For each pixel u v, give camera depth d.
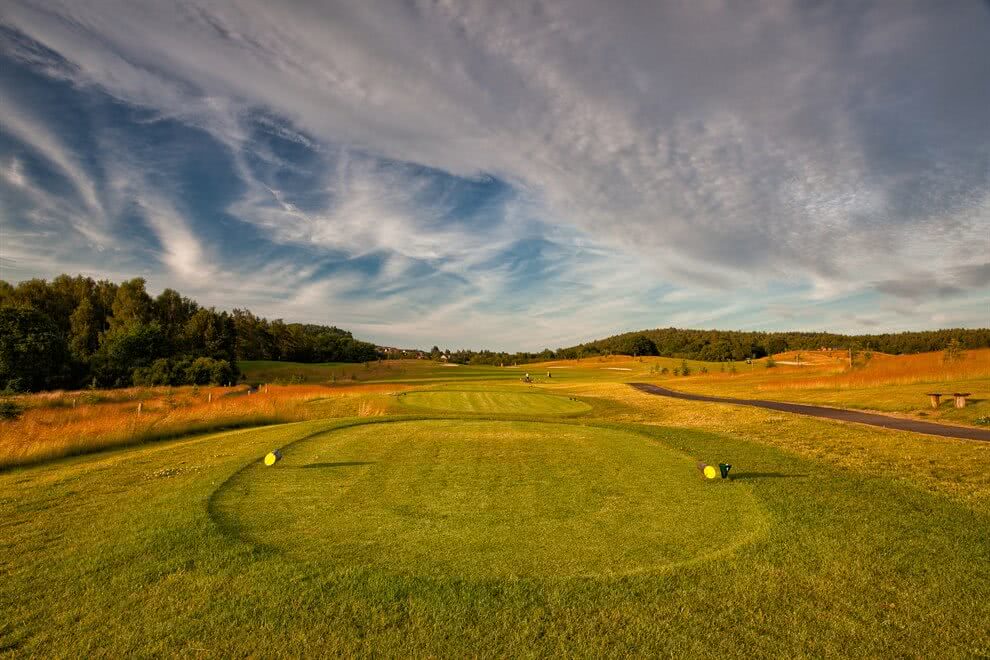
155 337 56.75
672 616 4.27
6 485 8.47
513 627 4.12
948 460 9.92
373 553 5.49
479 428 14.14
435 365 98.31
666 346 147.12
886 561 5.25
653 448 11.22
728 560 5.29
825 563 5.22
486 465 9.55
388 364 92.81
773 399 29.38
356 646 3.87
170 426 17.73
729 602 4.49
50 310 63.56
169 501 7.19
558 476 8.76
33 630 4.07
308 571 5.03
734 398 33.34
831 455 10.48
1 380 41.47
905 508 6.87
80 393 33.25
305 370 77.31
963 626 4.12
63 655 3.76
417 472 9.02
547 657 3.76
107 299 71.19
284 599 4.51
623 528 6.25
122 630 4.06
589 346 177.25
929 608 4.39
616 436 12.91
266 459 9.31
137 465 9.87
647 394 40.72
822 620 4.21
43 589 4.70
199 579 4.88
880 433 13.51
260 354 98.75
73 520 6.54
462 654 3.79
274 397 26.88
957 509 6.83
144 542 5.72
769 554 5.43
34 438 14.59
